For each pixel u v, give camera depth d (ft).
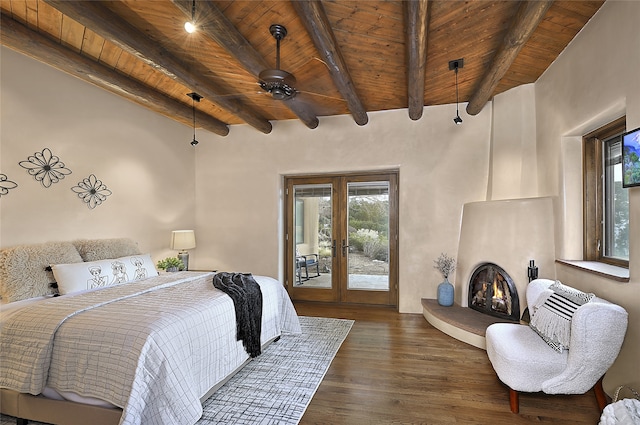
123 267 10.96
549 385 6.93
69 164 11.39
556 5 8.14
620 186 8.84
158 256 15.47
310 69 11.37
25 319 6.98
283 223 17.63
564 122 10.11
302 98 13.73
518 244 11.55
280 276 17.20
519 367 7.13
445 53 10.20
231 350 8.43
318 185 17.31
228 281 10.00
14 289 8.67
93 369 6.30
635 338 6.75
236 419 7.07
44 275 9.34
